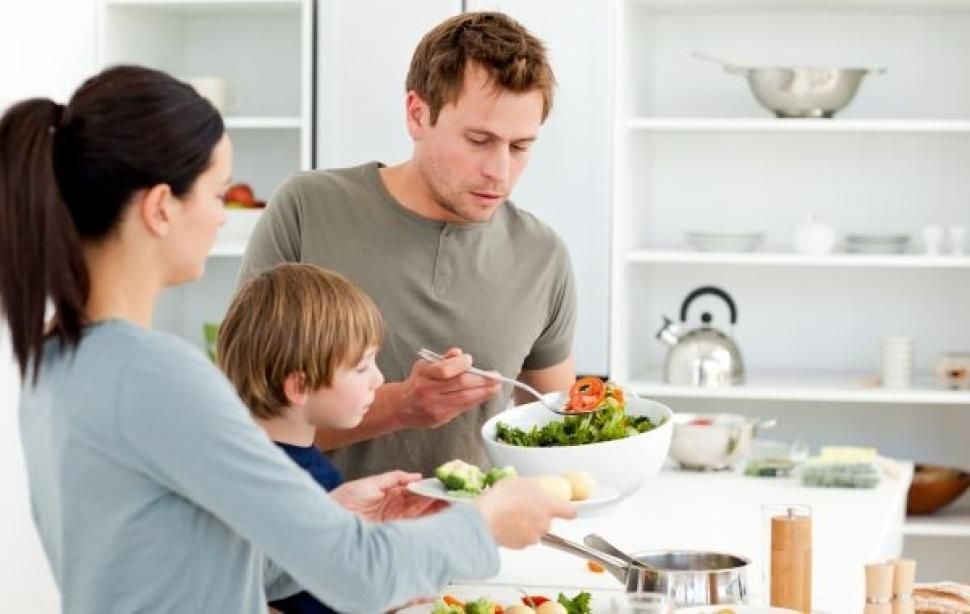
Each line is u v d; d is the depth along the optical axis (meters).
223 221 1.81
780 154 5.49
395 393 2.63
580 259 5.06
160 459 1.67
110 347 1.68
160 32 5.55
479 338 2.82
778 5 5.29
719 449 4.19
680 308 5.60
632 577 2.26
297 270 2.28
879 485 3.99
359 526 1.77
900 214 5.43
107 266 1.72
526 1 5.07
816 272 5.50
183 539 1.72
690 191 5.55
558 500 1.97
